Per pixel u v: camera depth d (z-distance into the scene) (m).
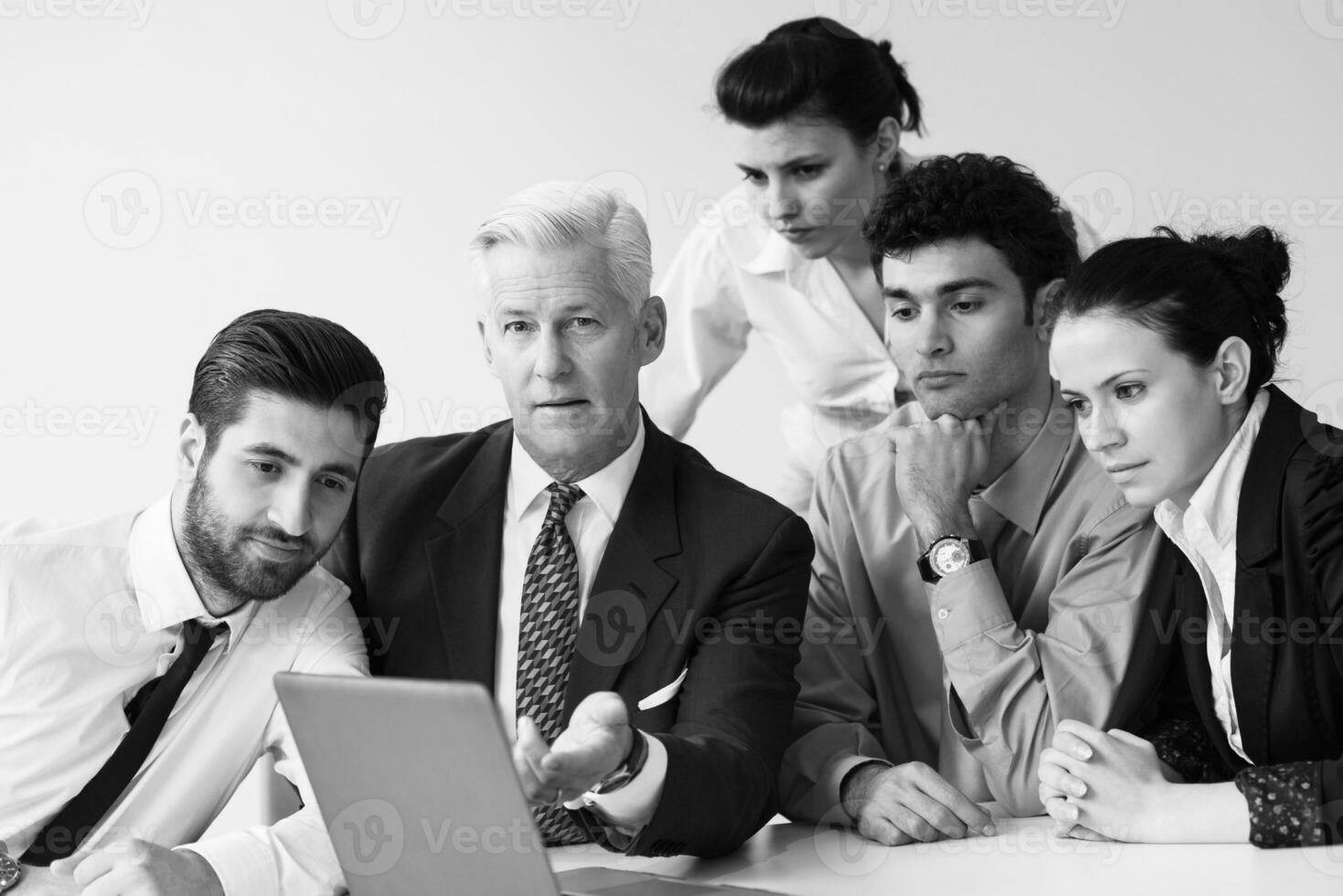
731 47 2.99
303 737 1.14
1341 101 2.77
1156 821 1.45
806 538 1.61
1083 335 1.48
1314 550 1.43
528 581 1.59
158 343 3.16
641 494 1.61
